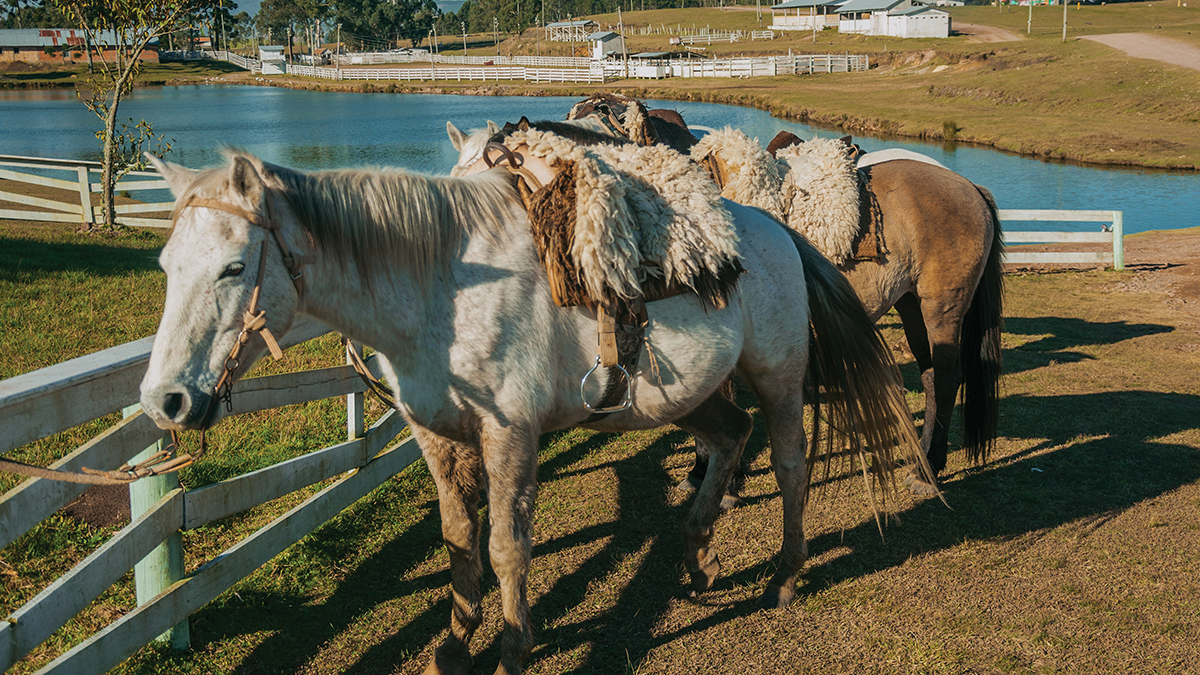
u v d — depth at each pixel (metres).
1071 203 17.81
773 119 37.47
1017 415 5.38
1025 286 9.70
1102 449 4.78
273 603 3.20
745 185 3.92
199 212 2.10
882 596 3.32
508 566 2.58
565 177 2.60
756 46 77.94
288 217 2.25
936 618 3.16
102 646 2.42
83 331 5.89
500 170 2.73
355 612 3.19
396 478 4.34
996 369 4.41
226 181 2.13
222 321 2.10
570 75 69.31
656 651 2.98
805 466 3.32
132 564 2.57
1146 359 6.66
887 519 3.82
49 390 2.20
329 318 2.43
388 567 3.53
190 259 2.08
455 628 2.83
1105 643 2.98
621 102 4.84
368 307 2.41
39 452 3.96
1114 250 10.41
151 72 94.62
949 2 110.88
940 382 4.46
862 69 57.03
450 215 2.49
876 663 2.90
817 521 4.01
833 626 3.13
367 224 2.35
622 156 2.87
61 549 3.28
